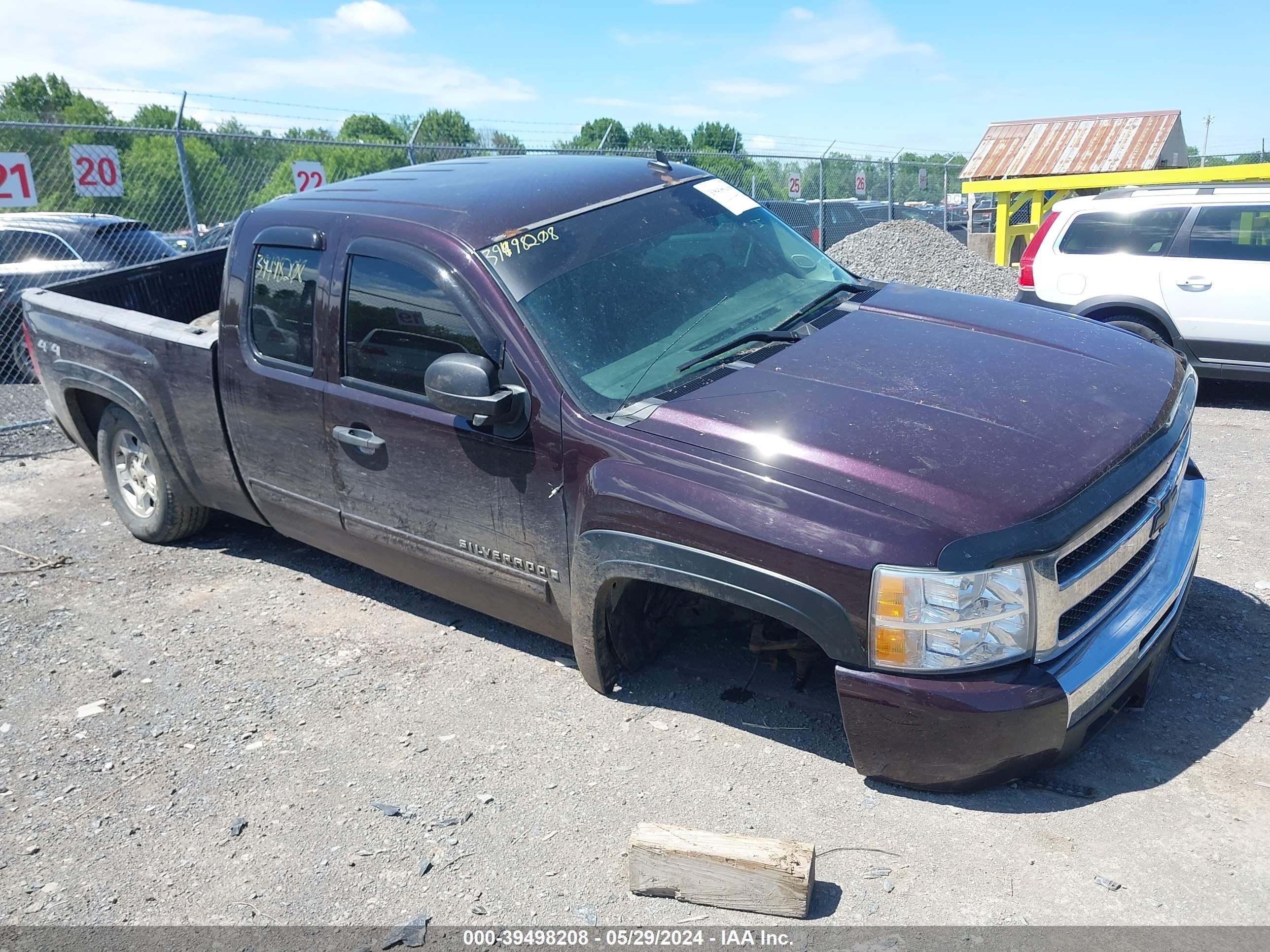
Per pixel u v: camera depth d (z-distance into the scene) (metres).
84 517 6.42
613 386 3.51
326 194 4.64
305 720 3.88
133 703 4.09
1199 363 8.25
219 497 5.17
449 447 3.80
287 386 4.37
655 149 4.84
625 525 3.26
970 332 3.83
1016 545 2.72
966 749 2.85
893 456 2.97
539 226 3.91
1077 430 3.12
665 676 3.94
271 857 3.11
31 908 2.96
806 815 3.09
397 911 2.85
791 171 17.45
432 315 3.83
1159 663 3.29
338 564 5.44
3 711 4.08
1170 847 2.82
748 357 3.64
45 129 9.31
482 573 3.93
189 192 10.20
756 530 2.98
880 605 2.81
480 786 3.38
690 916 2.74
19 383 10.48
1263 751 3.22
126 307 6.37
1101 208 8.59
